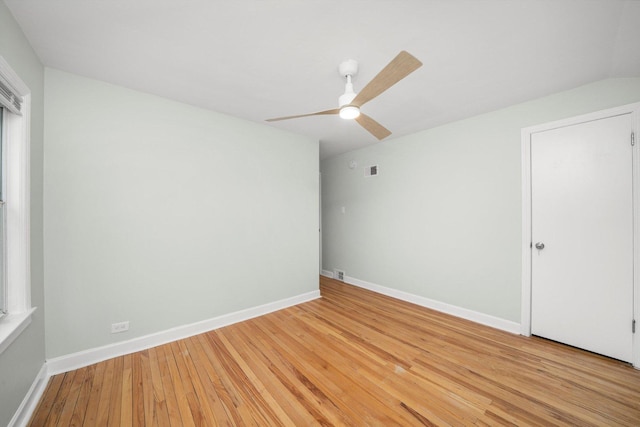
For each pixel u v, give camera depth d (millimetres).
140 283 2158
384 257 3746
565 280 2189
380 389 1649
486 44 1556
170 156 2322
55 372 1781
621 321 1937
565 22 1357
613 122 1956
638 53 1610
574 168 2131
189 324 2414
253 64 1778
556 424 1361
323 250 4980
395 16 1323
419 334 2426
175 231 2346
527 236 2377
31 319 1518
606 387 1654
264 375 1795
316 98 2314
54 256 1795
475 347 2176
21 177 1456
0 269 1370
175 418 1412
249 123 2875
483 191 2678
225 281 2670
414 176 3340
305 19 1348
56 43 1543
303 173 3426
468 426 1354
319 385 1688
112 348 2012
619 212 1938
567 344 2186
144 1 1226
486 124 2648
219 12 1299
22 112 1464
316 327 2588
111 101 2037
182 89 2139
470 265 2791
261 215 2982
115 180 2049
